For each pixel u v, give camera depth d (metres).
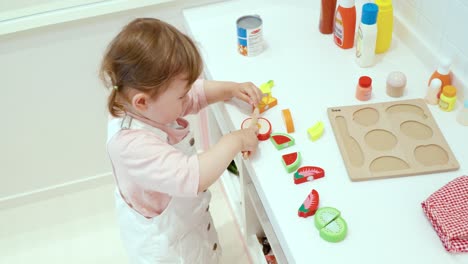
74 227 1.89
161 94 0.96
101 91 1.77
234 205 1.77
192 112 1.22
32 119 1.78
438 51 1.20
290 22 1.43
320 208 0.94
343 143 1.06
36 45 1.60
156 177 0.98
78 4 1.57
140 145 0.98
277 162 1.05
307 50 1.33
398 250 0.88
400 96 1.17
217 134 1.81
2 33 1.53
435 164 1.00
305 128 1.11
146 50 0.91
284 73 1.26
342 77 1.24
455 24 1.11
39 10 1.56
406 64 1.26
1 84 1.66
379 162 1.02
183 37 0.97
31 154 1.87
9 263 1.79
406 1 1.30
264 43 1.36
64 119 1.81
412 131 1.08
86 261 1.78
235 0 1.53
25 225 1.91
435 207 0.91
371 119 1.12
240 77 1.26
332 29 1.37
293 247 0.90
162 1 1.59
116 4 1.57
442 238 0.88
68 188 2.01
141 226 1.15
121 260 1.77
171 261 1.21
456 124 1.09
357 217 0.93
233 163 1.76
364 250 0.88
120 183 1.08
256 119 1.12
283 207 0.96
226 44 1.37
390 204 0.95
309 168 1.02
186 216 1.18
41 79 1.68
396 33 1.35
